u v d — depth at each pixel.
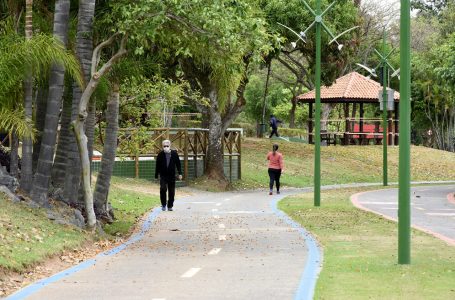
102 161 21.03
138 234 18.77
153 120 33.78
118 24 17.16
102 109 29.02
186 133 39.94
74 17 19.64
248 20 17.92
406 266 12.87
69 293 10.69
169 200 25.44
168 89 31.77
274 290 10.81
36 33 16.94
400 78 13.41
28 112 17.45
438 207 27.23
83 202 19.62
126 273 12.51
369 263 13.22
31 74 16.70
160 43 19.38
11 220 15.23
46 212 17.05
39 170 17.55
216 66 19.03
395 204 28.58
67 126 19.12
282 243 16.66
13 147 18.59
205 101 39.66
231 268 13.01
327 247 15.68
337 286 10.91
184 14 17.12
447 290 10.61
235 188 41.72
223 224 21.00
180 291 10.80
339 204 27.75
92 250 15.55
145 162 38.47
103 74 17.73
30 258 12.83
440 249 15.15
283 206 27.02
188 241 17.25
